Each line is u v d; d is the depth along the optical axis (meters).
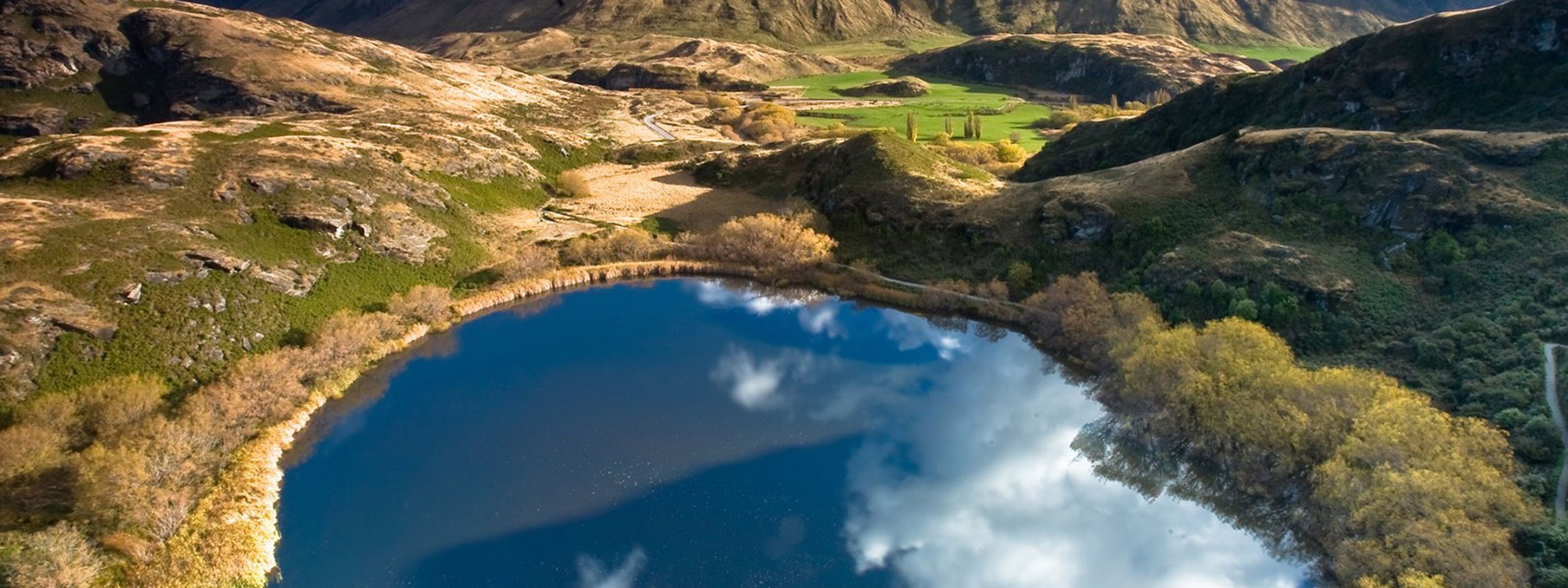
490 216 110.81
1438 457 46.81
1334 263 72.44
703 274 100.38
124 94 154.75
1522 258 65.06
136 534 46.88
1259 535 52.38
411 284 87.06
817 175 122.00
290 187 89.38
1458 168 74.38
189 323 66.88
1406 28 98.75
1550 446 48.34
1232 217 83.12
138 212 77.69
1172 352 60.75
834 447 63.66
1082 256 87.75
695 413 68.00
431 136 123.31
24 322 59.75
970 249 95.38
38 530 45.62
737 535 53.09
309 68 163.25
